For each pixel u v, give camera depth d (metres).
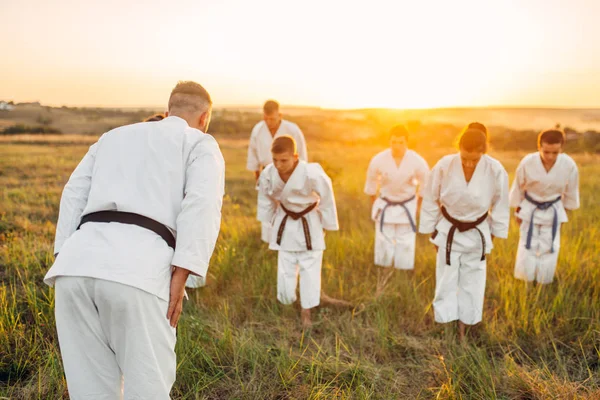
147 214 2.08
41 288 4.02
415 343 3.70
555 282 4.90
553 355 3.63
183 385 3.02
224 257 4.94
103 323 2.00
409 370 3.41
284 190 3.98
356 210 7.82
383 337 3.66
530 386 3.08
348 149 21.36
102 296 1.92
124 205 2.06
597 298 4.33
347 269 5.21
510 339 3.78
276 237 4.22
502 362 3.49
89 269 1.92
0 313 3.41
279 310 4.27
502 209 3.85
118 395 2.10
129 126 2.33
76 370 2.00
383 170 5.32
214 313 4.05
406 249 5.25
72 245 2.01
